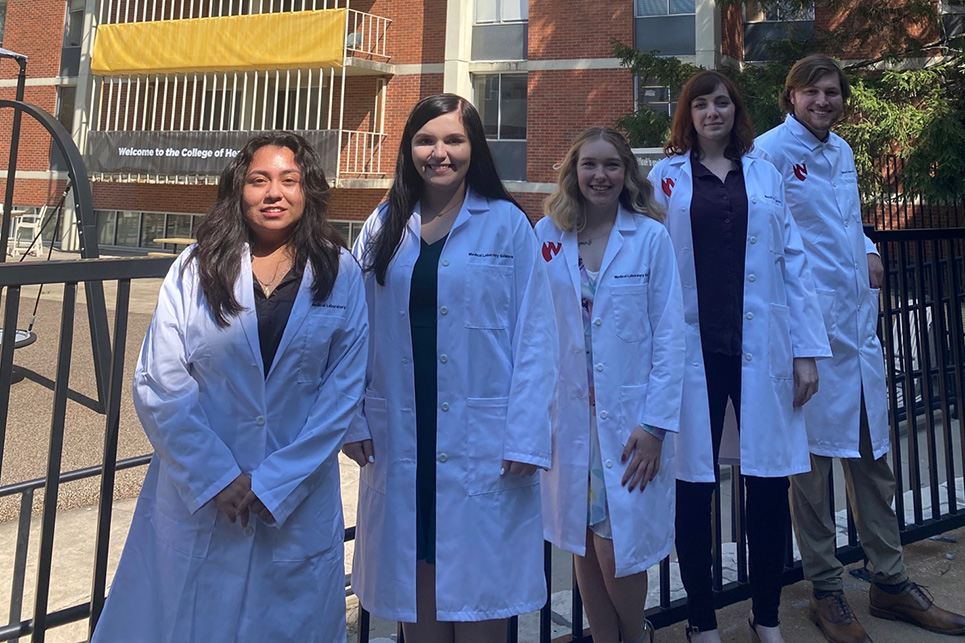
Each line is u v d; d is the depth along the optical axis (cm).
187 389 183
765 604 266
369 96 1998
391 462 220
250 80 2158
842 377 297
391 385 222
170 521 186
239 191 200
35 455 540
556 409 251
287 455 185
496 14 1877
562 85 1784
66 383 193
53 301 1381
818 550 290
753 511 268
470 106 229
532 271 226
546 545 262
